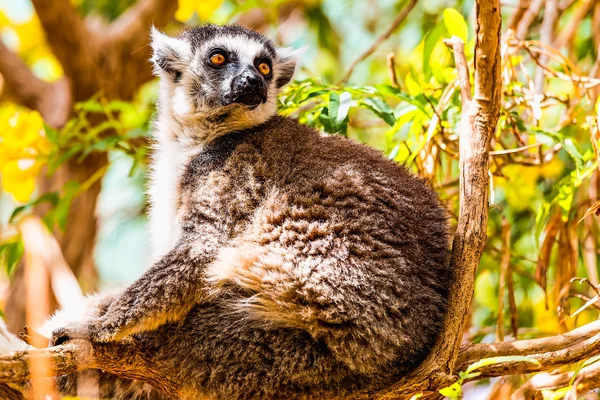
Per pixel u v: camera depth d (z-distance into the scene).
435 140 9.80
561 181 9.70
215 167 8.69
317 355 7.32
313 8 16.61
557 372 9.10
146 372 7.58
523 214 11.88
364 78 15.98
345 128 9.37
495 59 7.67
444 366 7.14
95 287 14.70
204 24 11.36
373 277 7.45
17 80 15.03
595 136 8.97
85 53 14.30
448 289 7.75
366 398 7.32
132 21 15.16
